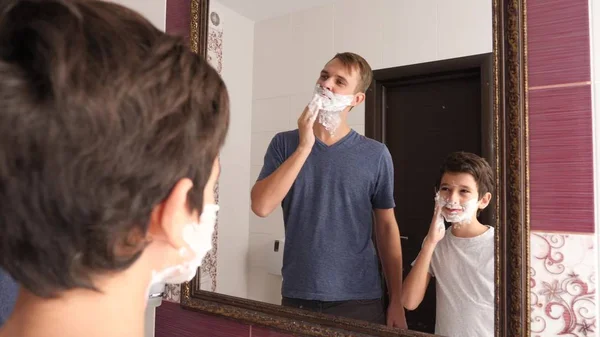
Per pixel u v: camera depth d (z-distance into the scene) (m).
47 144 0.25
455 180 0.67
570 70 0.62
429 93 0.69
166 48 0.30
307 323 0.79
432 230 0.69
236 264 0.88
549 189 0.63
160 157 0.28
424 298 0.69
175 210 0.31
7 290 0.68
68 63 0.25
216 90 0.33
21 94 0.25
